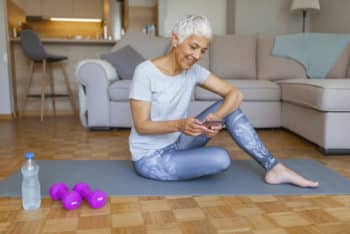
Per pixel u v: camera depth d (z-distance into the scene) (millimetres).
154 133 1411
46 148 2326
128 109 2977
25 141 2582
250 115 2980
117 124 3006
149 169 1531
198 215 1197
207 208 1262
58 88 4344
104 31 5492
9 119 3939
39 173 1707
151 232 1062
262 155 1542
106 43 4355
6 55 3986
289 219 1164
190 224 1123
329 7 4211
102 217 1179
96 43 4352
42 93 3898
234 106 1499
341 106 2053
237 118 1525
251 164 1878
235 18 4699
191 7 5184
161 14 5145
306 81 2459
